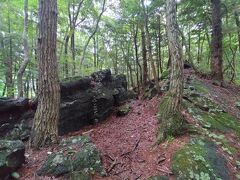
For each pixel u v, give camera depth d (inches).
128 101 397.4
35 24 677.9
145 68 466.6
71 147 218.8
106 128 308.0
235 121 294.7
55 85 249.0
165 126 237.5
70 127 312.3
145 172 193.5
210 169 189.6
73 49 733.3
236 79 705.0
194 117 272.7
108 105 353.7
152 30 581.3
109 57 925.2
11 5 601.0
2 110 279.0
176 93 244.5
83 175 189.0
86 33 824.9
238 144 241.8
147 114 316.2
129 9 480.4
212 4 495.5
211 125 262.8
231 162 208.8
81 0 687.7
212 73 493.7
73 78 337.7
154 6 454.6
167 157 206.5
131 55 733.9
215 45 491.5
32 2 599.2
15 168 193.6
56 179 187.0
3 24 631.8
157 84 376.5
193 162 194.1
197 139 223.6
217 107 316.5
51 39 249.4
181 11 556.1
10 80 693.9
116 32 700.7
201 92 359.9
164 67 765.9
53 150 224.5
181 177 183.9
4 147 194.4
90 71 749.3
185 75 479.2
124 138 259.9
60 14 712.4
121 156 220.2
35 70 672.4
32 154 224.4
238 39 586.9
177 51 247.3
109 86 381.4
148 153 219.0
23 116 291.4
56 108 248.1
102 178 189.9
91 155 203.8
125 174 194.2
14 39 649.6
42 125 241.3
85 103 329.1
